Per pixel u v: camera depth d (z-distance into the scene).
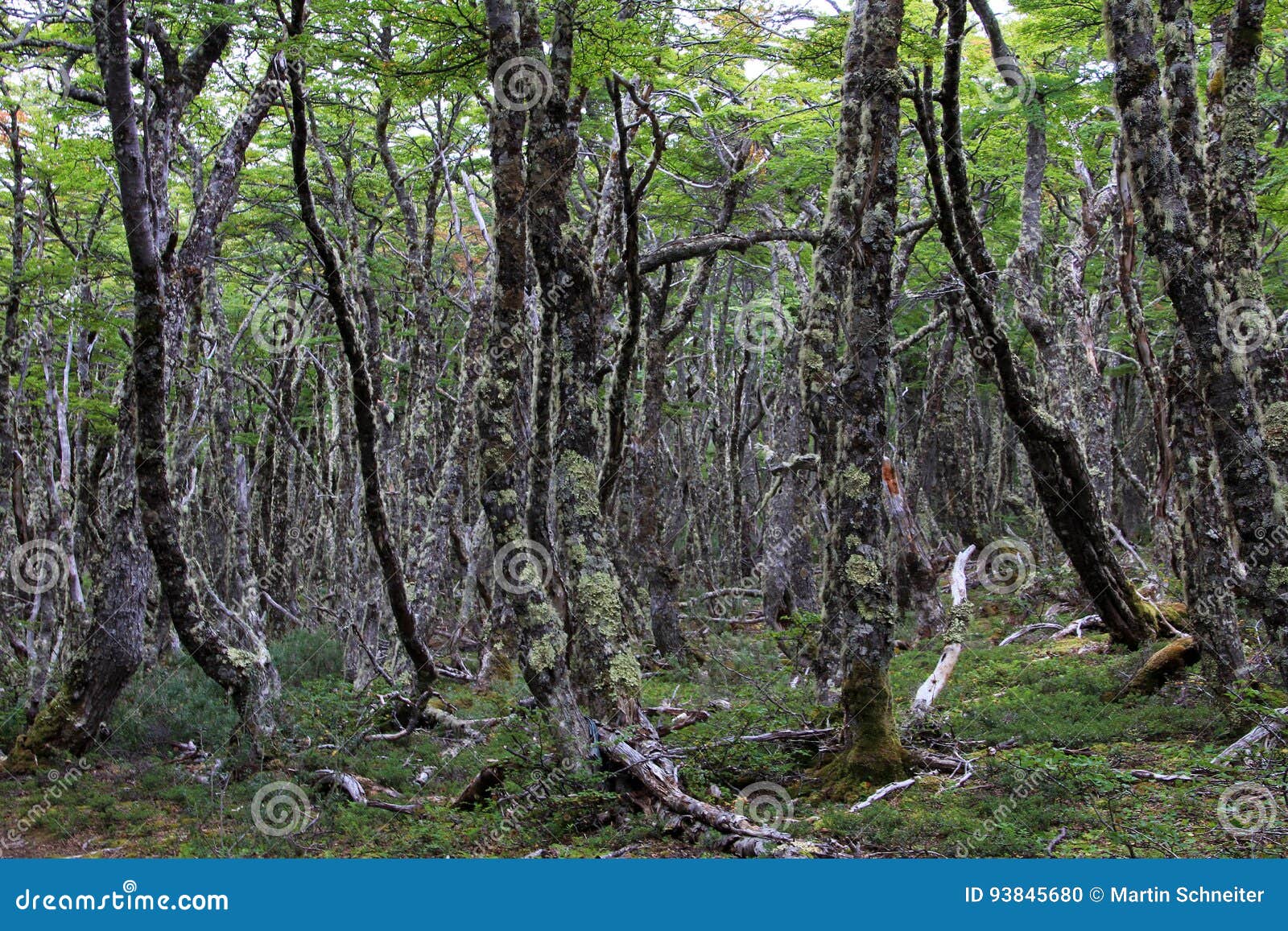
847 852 6.95
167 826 9.33
